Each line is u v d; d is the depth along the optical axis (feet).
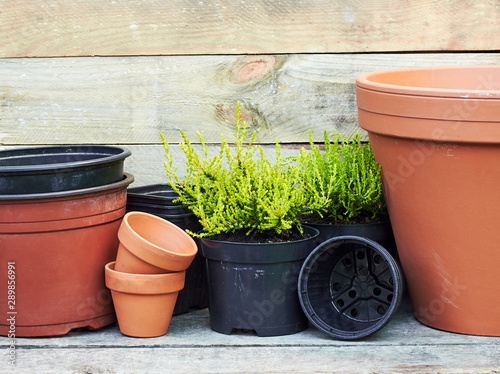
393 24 4.83
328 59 4.86
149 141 4.90
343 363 4.14
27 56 4.84
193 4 4.81
